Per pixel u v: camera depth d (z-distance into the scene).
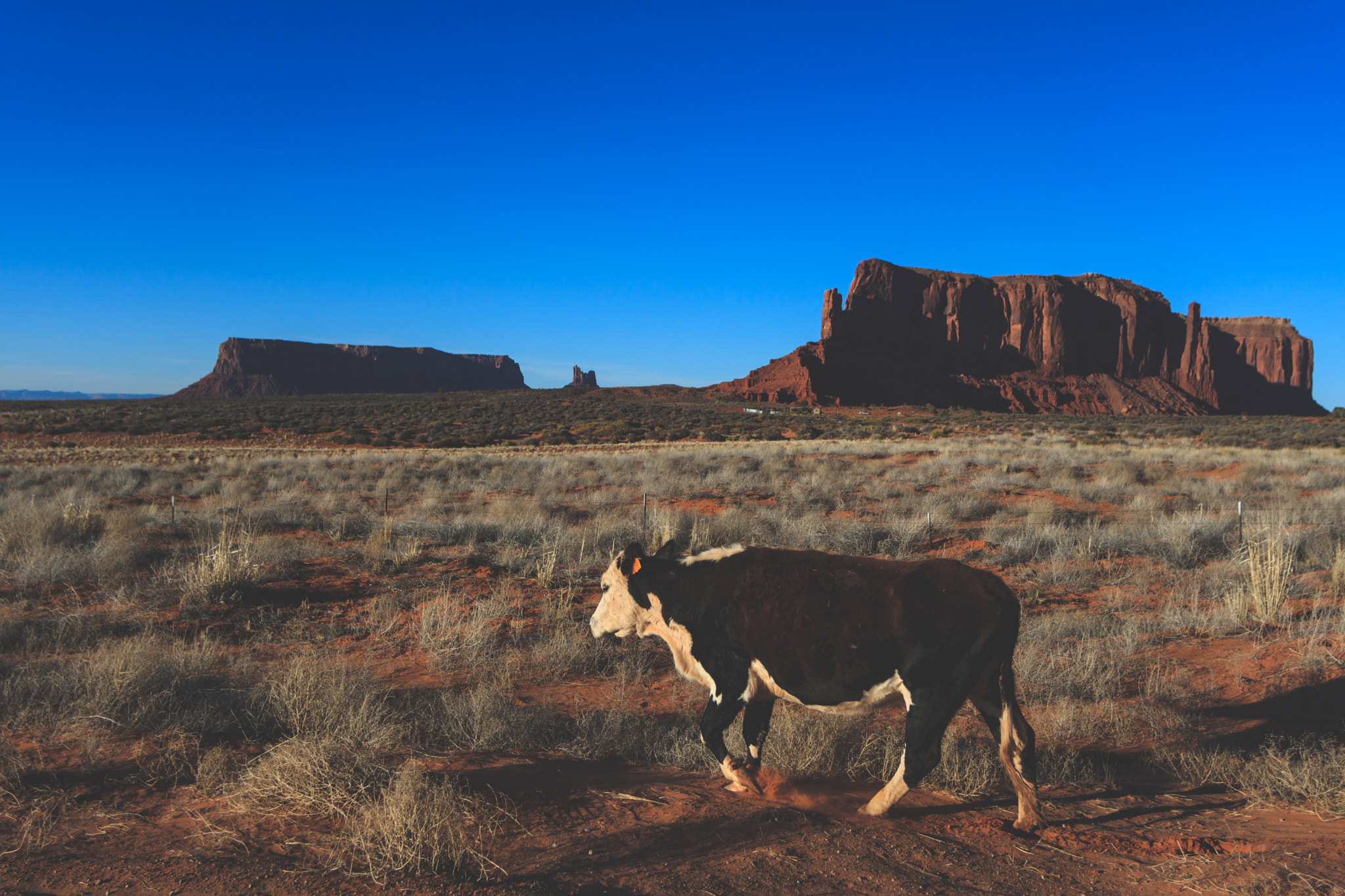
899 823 4.41
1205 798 5.05
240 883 3.35
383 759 5.06
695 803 4.50
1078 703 7.03
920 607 4.16
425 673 7.81
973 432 67.88
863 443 44.78
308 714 5.82
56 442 53.91
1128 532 14.80
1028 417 109.19
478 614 9.64
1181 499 20.59
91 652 7.80
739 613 4.65
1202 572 12.02
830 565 4.57
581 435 65.75
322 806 4.15
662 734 6.17
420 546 13.38
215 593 10.04
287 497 22.30
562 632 8.88
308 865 3.53
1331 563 11.87
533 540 14.59
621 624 5.31
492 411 92.06
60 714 5.83
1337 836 4.22
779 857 3.77
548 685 7.65
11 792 4.34
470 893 3.24
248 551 11.26
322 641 8.78
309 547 13.30
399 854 3.49
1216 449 39.88
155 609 9.69
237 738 5.56
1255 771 5.28
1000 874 3.75
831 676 4.39
